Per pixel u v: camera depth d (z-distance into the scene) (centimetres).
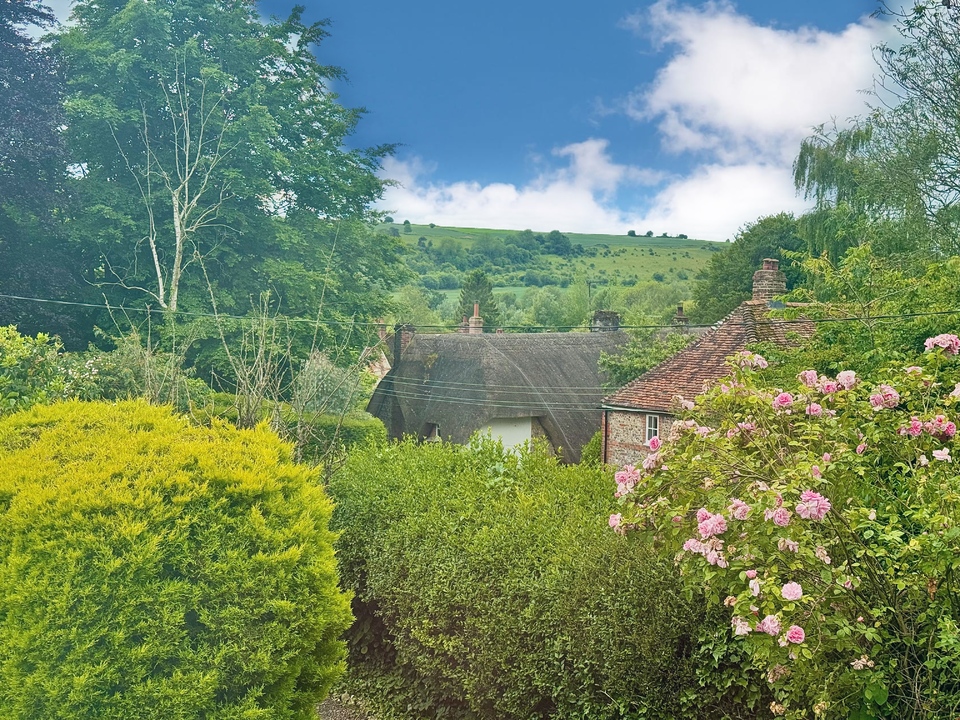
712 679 459
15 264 2159
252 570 432
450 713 596
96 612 392
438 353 2961
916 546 350
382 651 678
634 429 2003
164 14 2448
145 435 484
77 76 2411
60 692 378
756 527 384
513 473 712
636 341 2588
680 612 471
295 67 2922
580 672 489
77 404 541
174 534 415
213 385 2347
